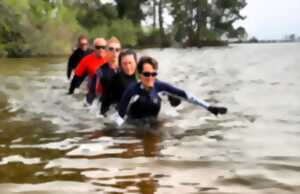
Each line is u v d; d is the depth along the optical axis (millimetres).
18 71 19062
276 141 5258
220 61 25859
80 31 49375
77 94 10055
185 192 3527
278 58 28672
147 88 6363
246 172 4059
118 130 5992
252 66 20344
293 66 19828
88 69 9234
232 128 6020
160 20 66000
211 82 12547
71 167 4285
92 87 8289
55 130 6066
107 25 60625
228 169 4152
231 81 12797
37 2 43562
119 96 6945
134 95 6344
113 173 4070
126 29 60969
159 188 3629
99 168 4238
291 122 6383
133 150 4906
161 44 66000
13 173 4129
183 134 5688
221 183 3750
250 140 5332
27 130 6094
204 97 9172
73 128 6184
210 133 5734
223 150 4863
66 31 44812
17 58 36094
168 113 7066
